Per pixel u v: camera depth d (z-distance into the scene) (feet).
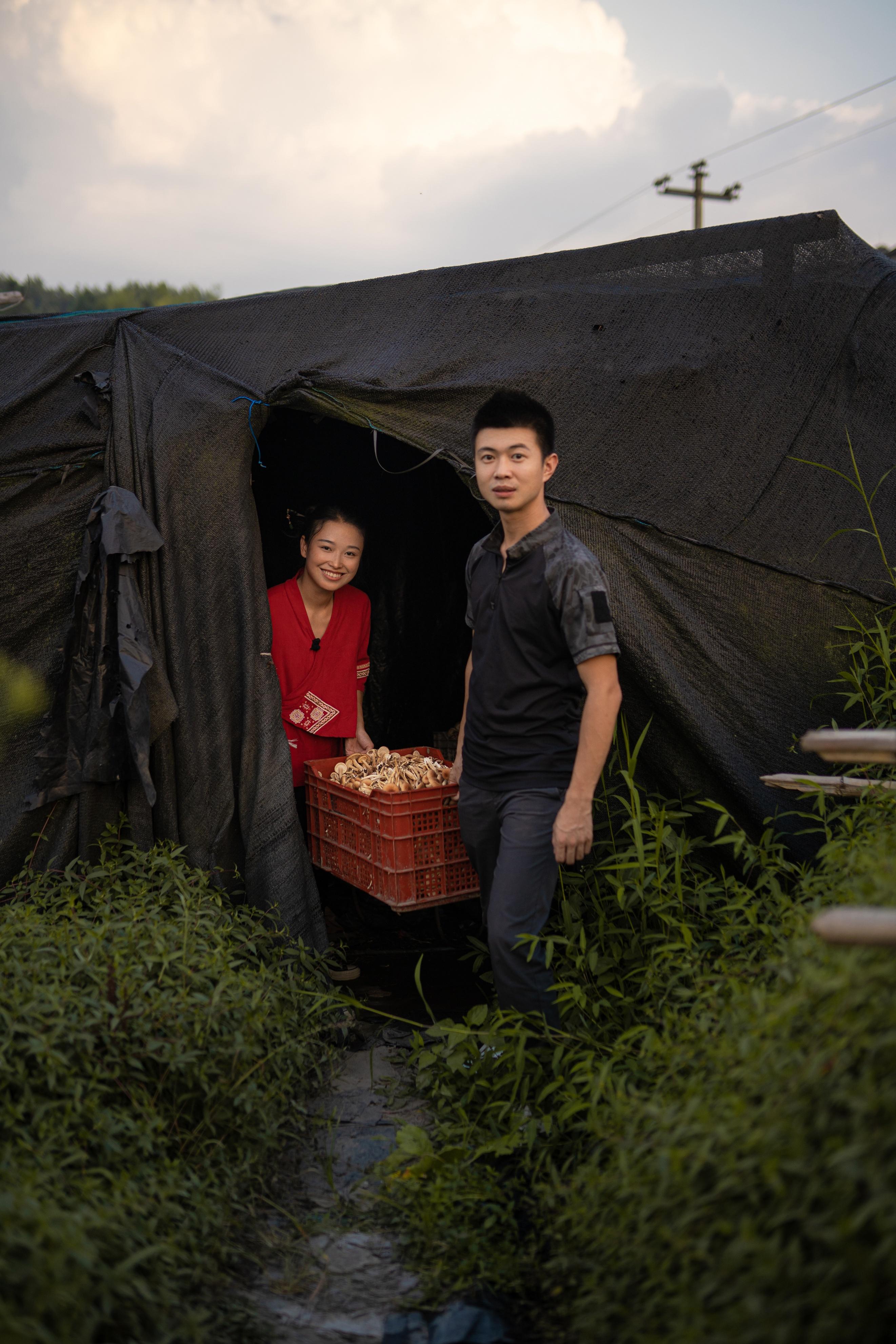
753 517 13.23
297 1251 8.46
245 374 13.21
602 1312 6.61
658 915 10.74
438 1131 9.80
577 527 12.73
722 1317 5.60
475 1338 7.24
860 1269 4.98
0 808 12.78
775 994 7.65
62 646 13.09
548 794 10.43
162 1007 9.26
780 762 13.19
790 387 13.42
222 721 13.07
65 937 10.23
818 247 13.57
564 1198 8.25
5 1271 5.80
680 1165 6.39
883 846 8.83
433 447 12.77
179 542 12.99
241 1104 9.11
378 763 13.57
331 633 14.62
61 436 13.08
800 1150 5.75
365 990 14.12
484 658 10.69
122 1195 7.48
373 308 13.32
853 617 13.47
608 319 13.19
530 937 9.86
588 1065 8.89
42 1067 8.28
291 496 18.29
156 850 12.61
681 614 12.92
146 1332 6.70
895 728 12.80
